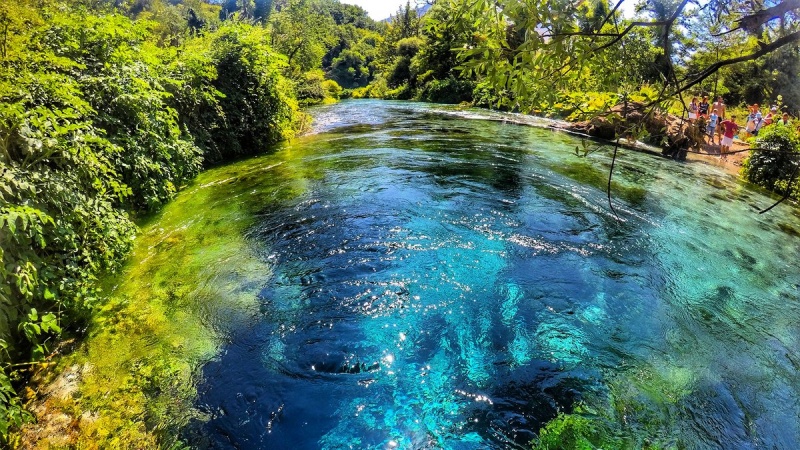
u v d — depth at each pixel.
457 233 6.60
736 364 4.14
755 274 5.89
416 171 9.88
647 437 3.27
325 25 46.81
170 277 5.30
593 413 3.47
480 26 2.12
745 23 1.94
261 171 9.88
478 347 4.21
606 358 4.12
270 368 3.93
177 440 3.21
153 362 3.95
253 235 6.45
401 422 3.40
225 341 4.26
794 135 10.79
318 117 20.86
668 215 7.91
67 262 4.52
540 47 1.91
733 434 3.36
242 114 11.84
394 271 5.50
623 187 9.48
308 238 6.37
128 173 6.91
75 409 3.43
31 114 4.67
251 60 12.18
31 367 3.82
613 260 6.02
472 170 10.10
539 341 4.31
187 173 9.02
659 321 4.73
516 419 3.41
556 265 5.78
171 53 10.32
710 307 5.07
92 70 6.91
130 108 7.05
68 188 4.64
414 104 30.09
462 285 5.23
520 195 8.39
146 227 6.63
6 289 3.63
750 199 9.34
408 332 4.40
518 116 20.95
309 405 3.54
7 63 5.03
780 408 3.65
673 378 3.91
